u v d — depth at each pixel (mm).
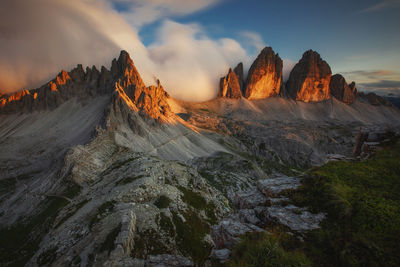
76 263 30125
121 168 82188
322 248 12180
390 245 10859
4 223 101500
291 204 16703
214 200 70500
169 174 72688
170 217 45281
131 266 25047
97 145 180750
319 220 14219
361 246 11320
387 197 14562
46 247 40719
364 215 13125
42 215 99938
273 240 12750
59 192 121562
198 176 82188
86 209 51281
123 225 33531
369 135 31609
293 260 11297
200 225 49562
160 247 35281
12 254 74938
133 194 51031
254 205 18688
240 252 13688
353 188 16062
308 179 19156
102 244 30938
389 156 21328
